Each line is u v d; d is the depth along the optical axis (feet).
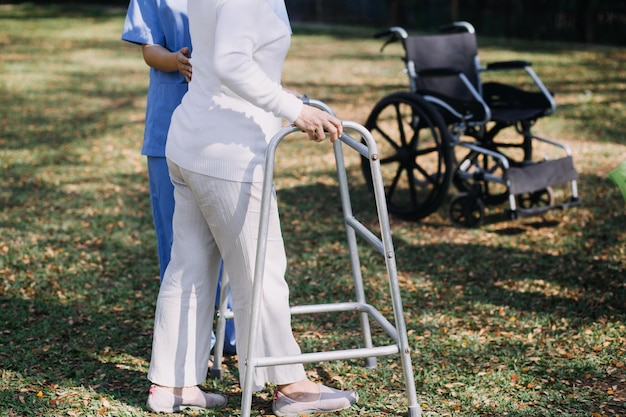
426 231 20.45
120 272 17.33
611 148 28.37
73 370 12.30
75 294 15.92
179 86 11.93
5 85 44.80
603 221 20.49
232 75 9.07
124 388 11.75
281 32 9.55
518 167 20.43
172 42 11.86
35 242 19.30
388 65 49.96
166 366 10.63
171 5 11.68
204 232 10.55
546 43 59.47
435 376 12.25
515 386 11.87
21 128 33.73
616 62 48.57
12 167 27.22
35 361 12.61
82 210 22.26
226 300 11.78
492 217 21.45
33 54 57.67
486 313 14.97
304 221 21.27
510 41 61.21
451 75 20.67
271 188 9.74
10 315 14.62
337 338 13.82
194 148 9.84
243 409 10.03
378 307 15.35
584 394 11.57
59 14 87.76
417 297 15.89
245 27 9.14
